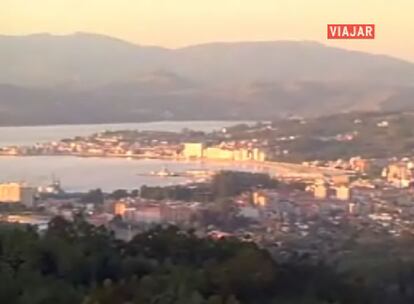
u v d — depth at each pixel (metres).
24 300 16.80
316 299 20.12
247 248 21.95
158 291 16.95
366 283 22.64
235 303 17.16
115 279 18.75
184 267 19.38
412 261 26.64
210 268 19.17
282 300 19.42
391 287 23.06
